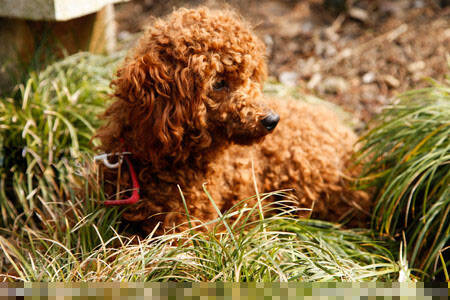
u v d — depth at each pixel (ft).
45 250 7.89
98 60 11.91
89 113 10.36
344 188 9.28
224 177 8.35
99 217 7.79
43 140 9.68
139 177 7.50
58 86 10.73
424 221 7.89
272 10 17.92
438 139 8.27
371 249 8.68
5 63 10.80
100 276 6.56
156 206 7.47
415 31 15.62
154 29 7.07
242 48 6.88
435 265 7.54
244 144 7.29
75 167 9.28
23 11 10.23
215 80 6.88
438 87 9.25
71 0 10.50
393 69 14.39
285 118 9.47
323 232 8.52
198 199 7.63
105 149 7.88
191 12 7.13
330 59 15.34
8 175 9.79
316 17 17.34
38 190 9.49
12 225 9.18
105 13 13.06
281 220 8.11
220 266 6.76
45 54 11.50
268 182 8.99
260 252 6.72
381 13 16.79
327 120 9.95
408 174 8.49
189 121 6.84
